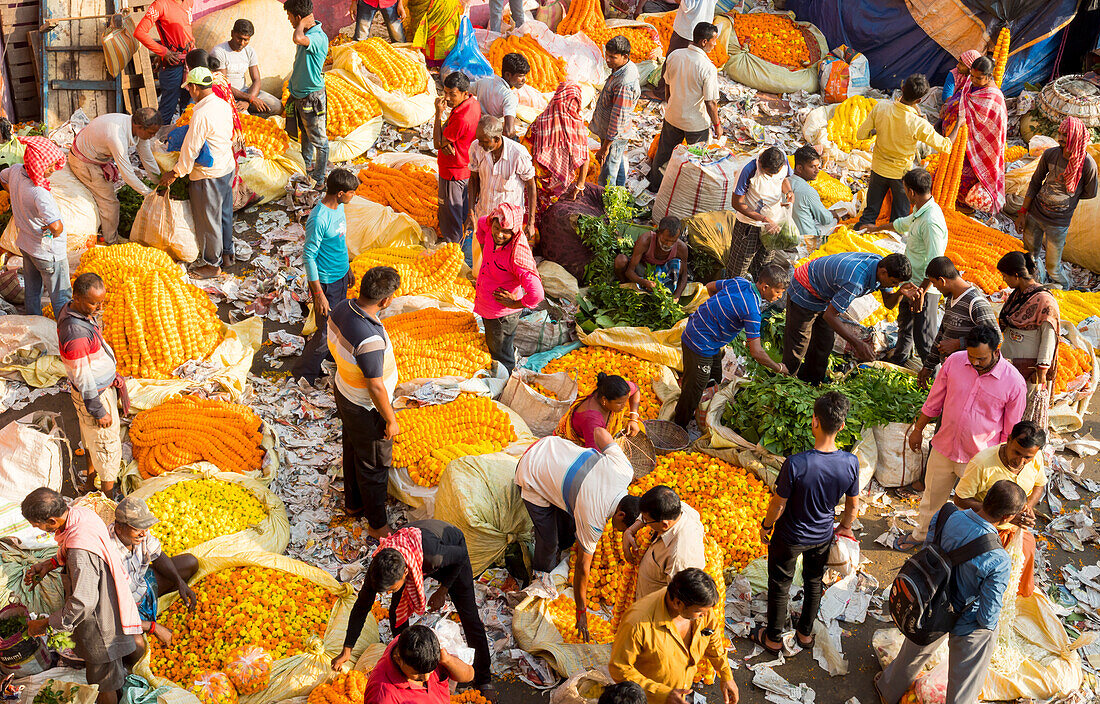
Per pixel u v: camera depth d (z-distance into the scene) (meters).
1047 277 10.28
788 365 8.51
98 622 5.45
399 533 5.61
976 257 10.23
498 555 6.98
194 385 8.11
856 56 12.84
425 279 9.20
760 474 7.71
